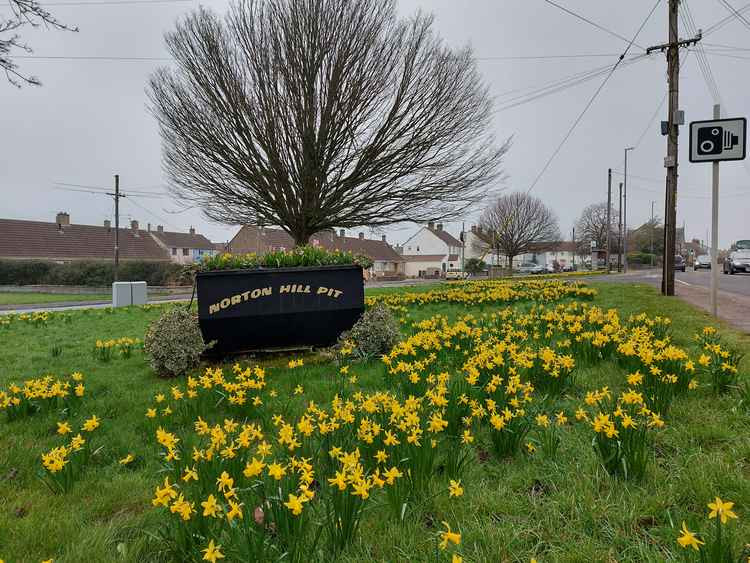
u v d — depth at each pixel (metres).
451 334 6.34
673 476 2.89
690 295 12.95
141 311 15.54
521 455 3.29
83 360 7.59
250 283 6.60
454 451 3.14
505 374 4.57
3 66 5.78
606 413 3.40
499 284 18.42
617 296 12.92
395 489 2.63
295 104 15.30
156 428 4.12
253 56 15.26
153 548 2.49
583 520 2.53
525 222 56.69
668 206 13.10
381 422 3.38
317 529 2.37
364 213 17.03
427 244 94.19
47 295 34.44
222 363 6.79
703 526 2.37
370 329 6.69
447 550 2.31
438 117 16.41
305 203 16.19
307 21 15.05
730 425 3.55
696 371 4.59
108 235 60.47
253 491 2.71
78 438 3.43
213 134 15.59
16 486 3.27
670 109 13.26
